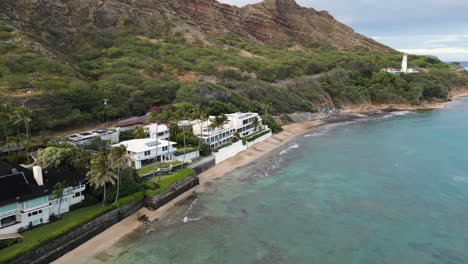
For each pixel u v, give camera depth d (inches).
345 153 4126.5
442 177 3275.1
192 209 2650.1
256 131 4825.3
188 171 3105.3
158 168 3065.9
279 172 3481.8
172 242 2176.4
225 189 3046.3
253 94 6378.0
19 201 1990.7
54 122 3811.5
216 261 1973.4
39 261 1863.9
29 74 4626.0
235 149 4089.6
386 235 2262.6
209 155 3703.3
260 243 2166.6
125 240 2199.8
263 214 2559.1
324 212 2586.1
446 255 2041.1
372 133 5255.9
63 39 7317.9
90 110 4394.7
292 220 2465.6
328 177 3314.5
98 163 2244.1
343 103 7691.9
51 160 2458.2
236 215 2546.8
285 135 5187.0
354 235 2263.8
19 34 5679.1
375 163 3725.4
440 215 2527.1
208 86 5541.3
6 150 3105.3
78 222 2107.5
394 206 2677.2
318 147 4446.4
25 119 3041.3
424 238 2224.4
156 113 4451.3
